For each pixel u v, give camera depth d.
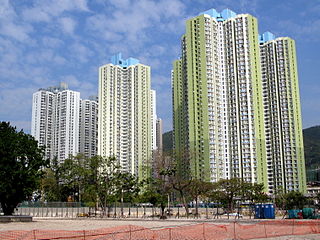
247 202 143.75
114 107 197.50
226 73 171.00
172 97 196.38
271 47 184.00
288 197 126.81
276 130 178.00
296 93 179.88
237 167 161.75
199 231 40.44
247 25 171.38
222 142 163.75
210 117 161.62
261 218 71.25
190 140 162.88
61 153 196.38
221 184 110.38
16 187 63.56
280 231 40.41
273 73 181.88
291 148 174.25
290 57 181.25
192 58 168.12
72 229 48.50
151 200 88.69
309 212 64.94
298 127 177.25
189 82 167.25
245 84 166.00
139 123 198.62
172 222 63.12
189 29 171.25
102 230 44.25
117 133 195.62
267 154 180.38
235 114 165.62
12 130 68.44
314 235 36.75
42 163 68.12
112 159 101.50
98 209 108.62
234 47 170.88
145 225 54.75
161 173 91.25
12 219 64.19
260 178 159.75
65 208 106.38
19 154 64.12
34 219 77.31
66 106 199.25
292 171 172.62
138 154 194.88
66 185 132.88
